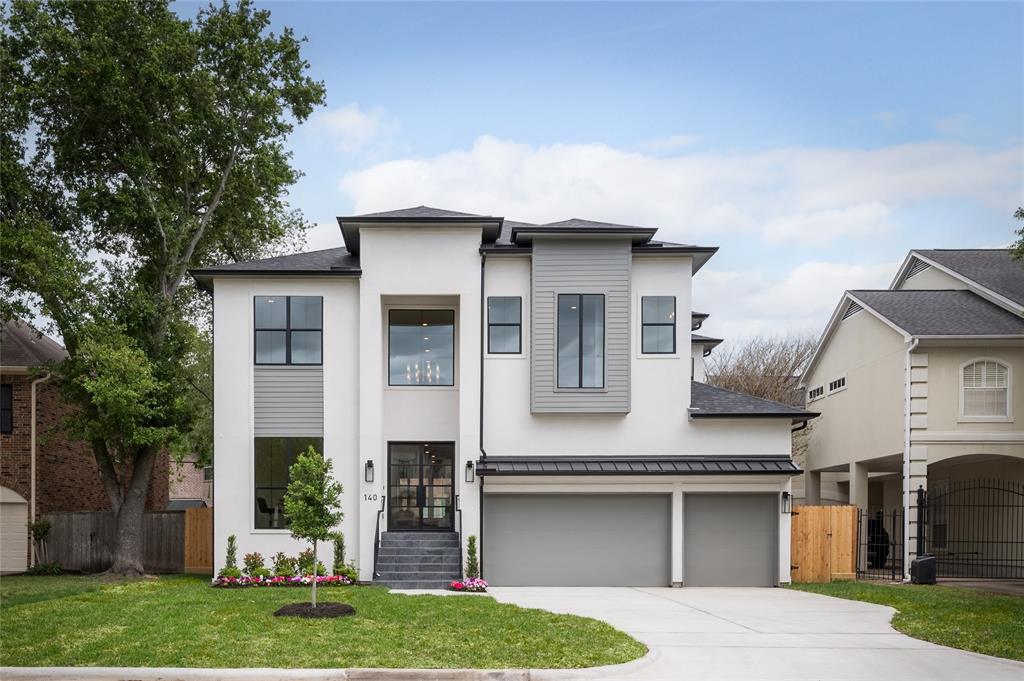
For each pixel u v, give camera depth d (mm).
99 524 25688
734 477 21797
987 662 11891
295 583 20109
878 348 25359
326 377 21953
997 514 25250
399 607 15453
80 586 19812
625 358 22016
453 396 22938
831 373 30141
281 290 22188
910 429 22906
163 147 23156
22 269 20688
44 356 27688
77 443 28359
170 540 25156
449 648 12039
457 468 22391
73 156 23047
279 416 21891
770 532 22000
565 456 22031
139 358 20734
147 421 22062
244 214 25625
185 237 23516
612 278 22094
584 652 11852
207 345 32812
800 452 41375
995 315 24000
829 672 11242
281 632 12961
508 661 11359
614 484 21844
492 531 21875
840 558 22609
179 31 22125
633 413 22188
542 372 21953
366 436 21625
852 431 27672
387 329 23172
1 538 25812
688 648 12727
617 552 21875
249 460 21672
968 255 29078
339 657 11484
